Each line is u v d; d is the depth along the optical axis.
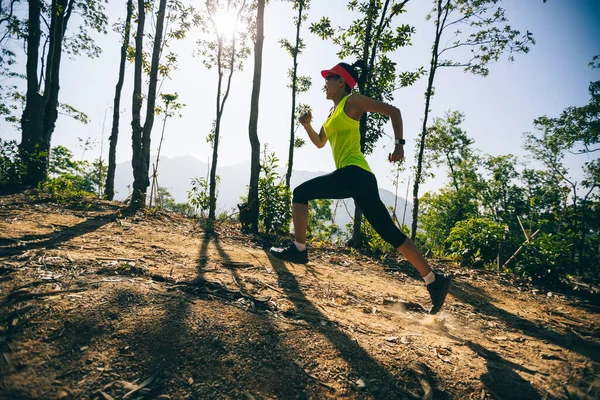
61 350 1.57
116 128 12.06
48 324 1.72
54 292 2.03
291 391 1.58
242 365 1.68
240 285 2.78
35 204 5.70
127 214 5.90
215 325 1.96
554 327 3.03
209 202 8.18
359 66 2.91
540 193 26.48
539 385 1.88
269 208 7.19
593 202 22.81
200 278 2.71
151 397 1.41
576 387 1.91
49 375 1.43
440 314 3.03
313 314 2.43
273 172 7.29
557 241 5.55
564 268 5.14
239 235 5.73
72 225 4.34
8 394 1.29
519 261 5.66
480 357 2.16
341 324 2.32
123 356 1.60
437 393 1.72
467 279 4.90
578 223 22.66
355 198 2.44
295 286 3.07
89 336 1.69
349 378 1.72
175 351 1.68
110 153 12.02
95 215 5.41
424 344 2.21
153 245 3.84
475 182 29.27
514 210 28.39
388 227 2.37
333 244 7.16
